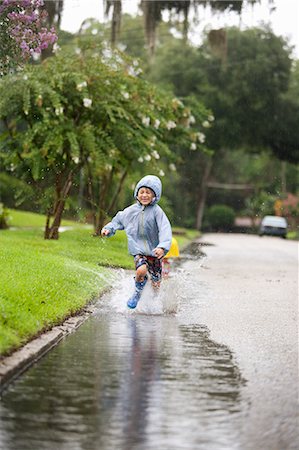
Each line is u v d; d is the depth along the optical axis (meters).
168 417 12.88
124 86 49.44
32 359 16.83
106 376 15.68
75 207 56.19
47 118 46.38
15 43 30.31
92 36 59.03
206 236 121.44
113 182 76.56
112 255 43.59
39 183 52.94
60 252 39.88
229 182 192.12
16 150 49.72
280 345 19.83
